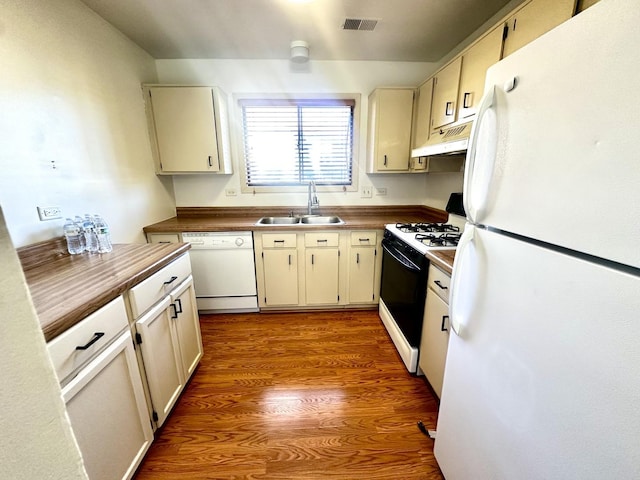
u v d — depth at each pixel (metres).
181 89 2.25
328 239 2.36
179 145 2.35
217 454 1.25
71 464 0.35
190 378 1.72
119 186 1.95
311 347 2.03
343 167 2.82
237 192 2.77
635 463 0.43
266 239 2.33
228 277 2.40
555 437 0.57
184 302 1.58
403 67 2.60
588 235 0.49
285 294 2.47
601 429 0.48
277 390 1.63
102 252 1.45
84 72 1.65
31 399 0.31
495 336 0.75
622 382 0.44
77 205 1.57
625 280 0.43
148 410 1.21
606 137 0.46
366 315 2.50
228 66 2.51
